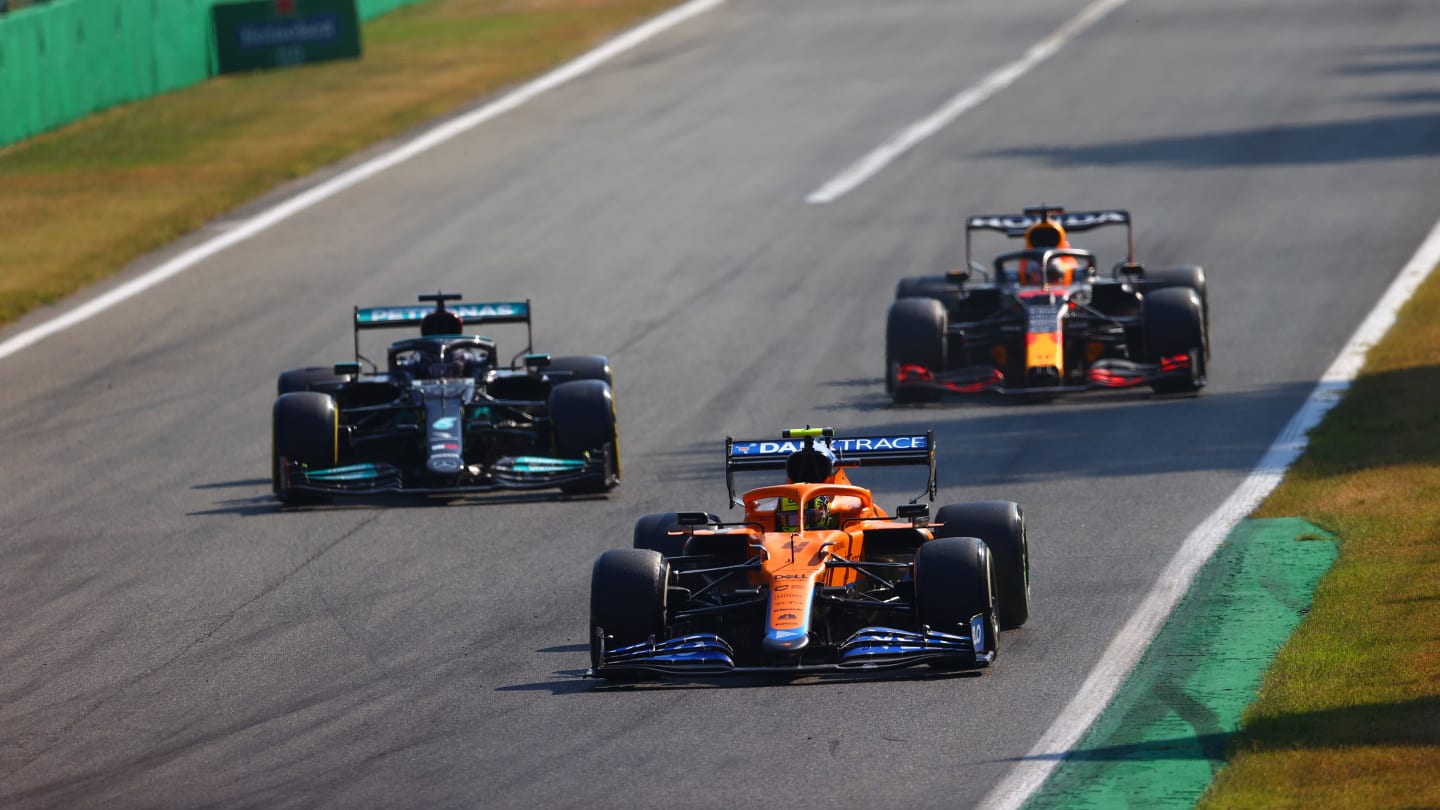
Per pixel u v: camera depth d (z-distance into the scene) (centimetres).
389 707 4478
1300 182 13075
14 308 11100
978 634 4341
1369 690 3988
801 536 4578
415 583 5769
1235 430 7425
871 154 14738
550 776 3853
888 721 4072
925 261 11550
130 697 4716
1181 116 15512
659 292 11100
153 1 17425
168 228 13000
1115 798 3500
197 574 6022
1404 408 7450
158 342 10350
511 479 6862
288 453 6869
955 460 7231
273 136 15812
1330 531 5678
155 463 7869
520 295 11188
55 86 16038
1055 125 15438
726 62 18725
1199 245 11619
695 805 3609
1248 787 3462
